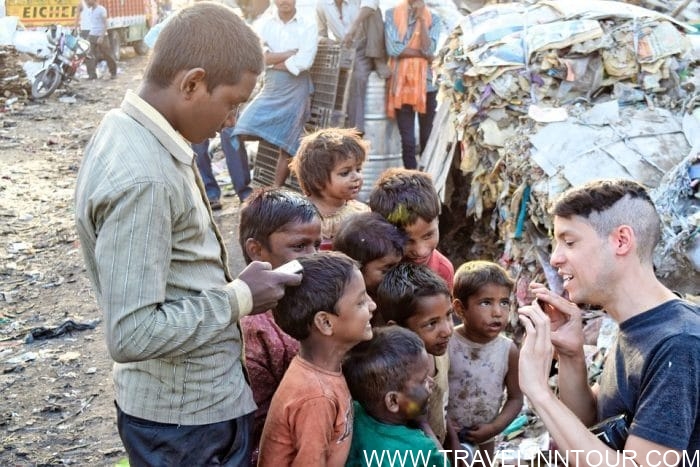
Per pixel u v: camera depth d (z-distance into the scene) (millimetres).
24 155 9766
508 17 5238
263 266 1955
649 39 4844
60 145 10320
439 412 2574
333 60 6762
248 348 2340
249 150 8430
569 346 2322
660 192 4070
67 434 3953
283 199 2486
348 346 2135
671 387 1895
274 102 6695
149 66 1918
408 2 6840
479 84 5012
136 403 1971
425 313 2447
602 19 4977
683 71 4871
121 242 1756
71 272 6121
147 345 1754
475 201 5168
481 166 5082
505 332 4652
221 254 2102
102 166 1812
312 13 8297
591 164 4379
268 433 2131
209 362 1958
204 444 1967
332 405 2068
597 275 2055
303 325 2090
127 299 1745
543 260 4543
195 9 1910
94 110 12602
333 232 3242
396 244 2590
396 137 7195
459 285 2764
